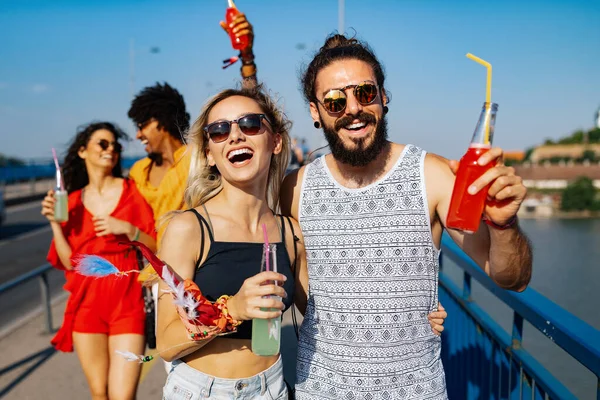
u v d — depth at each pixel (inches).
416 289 76.1
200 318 67.2
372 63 78.3
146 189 131.5
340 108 75.4
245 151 76.6
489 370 101.4
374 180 78.0
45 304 213.5
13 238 548.7
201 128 81.9
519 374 85.3
